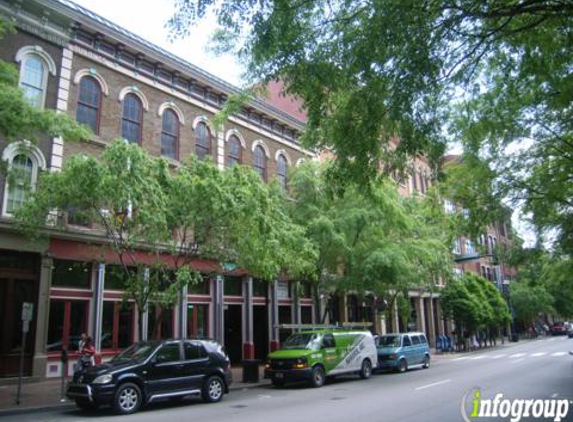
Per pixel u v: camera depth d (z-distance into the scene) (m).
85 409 12.76
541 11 7.80
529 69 9.63
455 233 18.17
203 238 15.85
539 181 15.69
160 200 14.21
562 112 13.56
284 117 28.20
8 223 16.11
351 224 20.75
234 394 15.91
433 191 17.47
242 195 15.37
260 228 15.57
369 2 7.68
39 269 17.09
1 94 10.91
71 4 18.78
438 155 8.95
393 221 21.52
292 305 27.38
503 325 49.25
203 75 23.45
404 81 7.67
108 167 13.66
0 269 16.34
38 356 16.62
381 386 16.97
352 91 8.55
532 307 59.25
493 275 58.94
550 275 25.91
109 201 14.09
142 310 15.42
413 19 7.27
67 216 17.50
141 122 20.97
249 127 26.23
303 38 8.02
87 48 19.44
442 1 7.27
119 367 12.34
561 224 17.84
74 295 18.02
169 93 22.28
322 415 11.10
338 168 9.21
